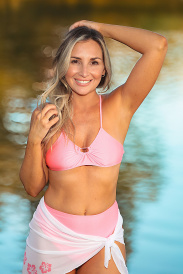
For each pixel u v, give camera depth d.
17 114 10.59
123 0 36.66
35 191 3.69
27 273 3.60
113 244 3.50
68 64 3.48
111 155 3.46
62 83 3.61
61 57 3.50
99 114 3.53
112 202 3.56
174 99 11.68
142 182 7.14
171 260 5.21
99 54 3.50
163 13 29.41
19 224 5.82
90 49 3.47
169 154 8.29
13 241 5.45
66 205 3.49
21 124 9.91
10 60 16.44
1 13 28.19
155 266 5.09
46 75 14.30
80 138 3.50
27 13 28.22
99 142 3.45
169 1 37.09
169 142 8.86
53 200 3.53
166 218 6.06
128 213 6.18
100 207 3.50
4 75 14.34
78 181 3.47
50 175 3.54
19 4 32.72
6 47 18.55
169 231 5.76
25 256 3.63
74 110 3.55
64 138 3.47
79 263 3.49
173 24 24.64
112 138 3.47
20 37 20.53
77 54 3.47
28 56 17.05
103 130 3.47
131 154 8.29
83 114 3.54
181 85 13.02
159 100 11.59
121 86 3.55
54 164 3.46
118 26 3.55
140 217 6.08
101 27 3.58
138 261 5.18
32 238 3.58
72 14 27.50
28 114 10.61
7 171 7.50
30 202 6.47
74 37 3.47
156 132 9.38
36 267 3.55
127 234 5.70
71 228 3.48
